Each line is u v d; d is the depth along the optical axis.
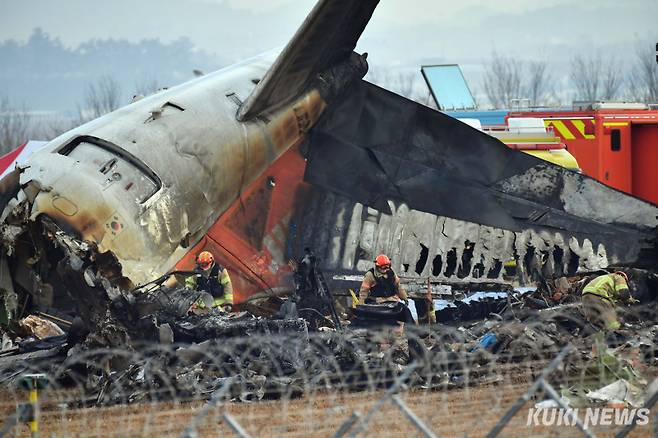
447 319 69.31
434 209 71.88
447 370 51.34
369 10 67.81
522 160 74.12
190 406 47.25
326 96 71.25
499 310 68.56
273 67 64.19
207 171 61.09
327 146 71.50
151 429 42.31
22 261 55.25
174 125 60.91
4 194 54.41
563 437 39.34
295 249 68.38
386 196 71.50
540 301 65.38
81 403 47.91
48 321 65.88
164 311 53.06
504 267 72.06
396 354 54.00
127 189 56.31
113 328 50.84
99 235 54.44
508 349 53.56
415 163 73.12
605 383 48.59
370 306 58.16
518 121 96.31
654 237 72.62
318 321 62.72
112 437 41.22
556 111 106.69
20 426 43.47
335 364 49.41
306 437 40.09
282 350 51.94
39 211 53.94
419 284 70.19
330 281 68.62
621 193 73.81
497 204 73.00
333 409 43.38
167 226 57.56
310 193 69.94
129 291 53.19
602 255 72.62
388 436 39.59
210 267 61.25
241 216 65.50
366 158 72.06
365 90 74.00
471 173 73.75
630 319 61.75
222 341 51.72
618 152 102.50
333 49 69.56
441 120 74.06
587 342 53.06
